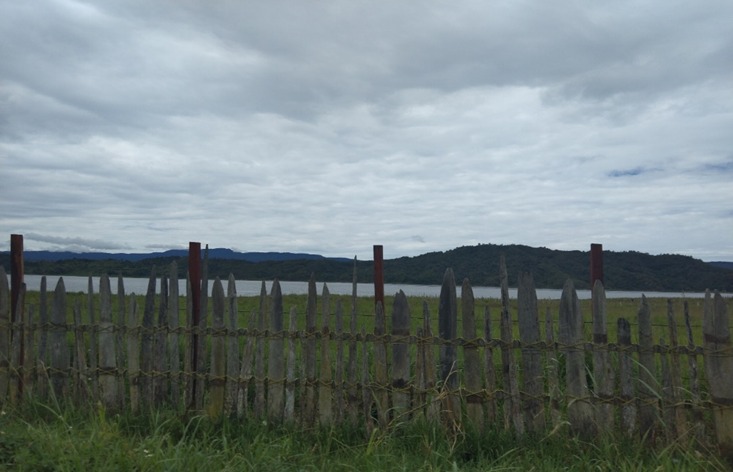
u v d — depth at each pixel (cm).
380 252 666
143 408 685
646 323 566
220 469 502
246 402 662
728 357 545
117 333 713
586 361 728
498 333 918
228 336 673
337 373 635
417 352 625
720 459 538
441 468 513
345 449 573
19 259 761
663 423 543
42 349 734
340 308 640
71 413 657
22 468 461
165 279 705
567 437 566
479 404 608
